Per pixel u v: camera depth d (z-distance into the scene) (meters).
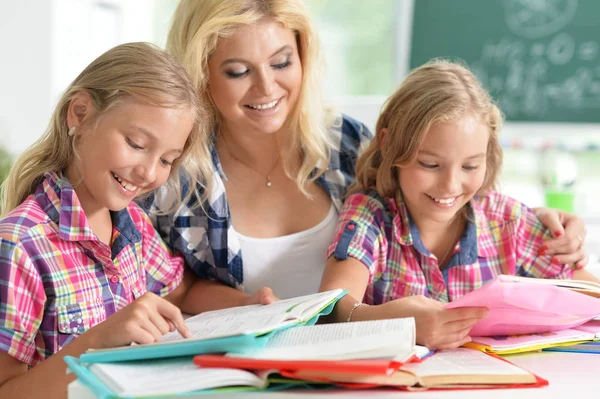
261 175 1.41
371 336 0.78
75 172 1.07
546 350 0.97
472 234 1.31
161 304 0.89
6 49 2.35
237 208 1.40
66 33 2.42
